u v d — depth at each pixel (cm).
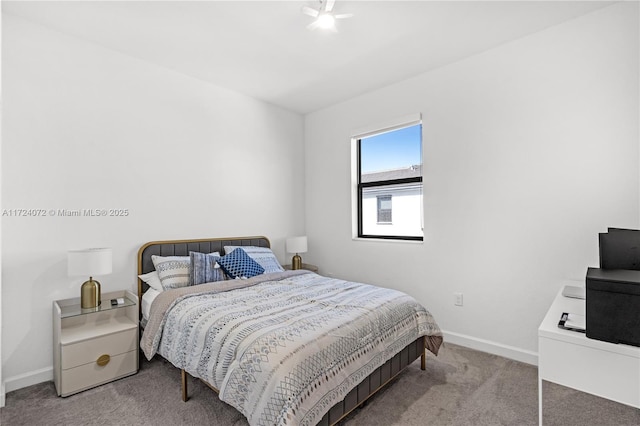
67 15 232
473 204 291
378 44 273
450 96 306
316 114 434
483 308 286
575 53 240
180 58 296
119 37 262
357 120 386
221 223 356
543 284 255
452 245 304
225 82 347
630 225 220
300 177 443
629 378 131
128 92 288
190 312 212
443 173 310
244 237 373
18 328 229
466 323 296
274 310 207
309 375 152
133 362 245
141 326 270
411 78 336
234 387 156
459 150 300
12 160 229
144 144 298
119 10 227
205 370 179
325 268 420
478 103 288
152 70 304
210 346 183
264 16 235
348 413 184
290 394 141
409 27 249
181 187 323
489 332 282
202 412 196
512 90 269
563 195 246
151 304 250
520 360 265
